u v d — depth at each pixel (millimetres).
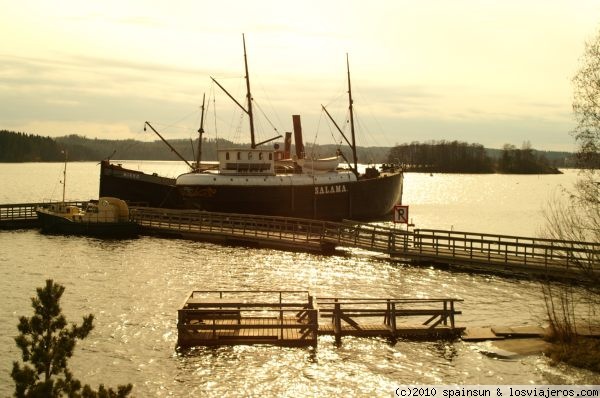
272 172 58531
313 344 21531
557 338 21500
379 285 32188
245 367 19688
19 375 11367
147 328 23734
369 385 18312
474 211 97062
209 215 52750
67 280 32562
